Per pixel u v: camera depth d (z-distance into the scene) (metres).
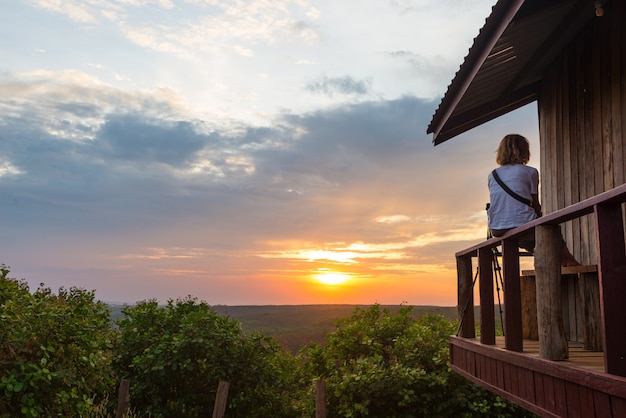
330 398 12.36
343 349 13.67
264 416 12.62
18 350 7.46
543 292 4.01
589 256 6.72
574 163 7.37
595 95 6.79
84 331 8.31
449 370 11.94
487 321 5.70
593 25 6.82
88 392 8.45
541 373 4.04
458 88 7.62
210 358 12.07
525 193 5.40
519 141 5.62
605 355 3.10
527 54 7.64
